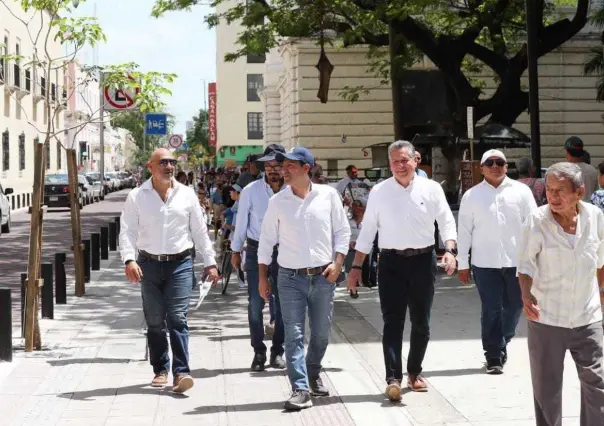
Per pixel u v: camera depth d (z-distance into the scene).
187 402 7.03
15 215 38.56
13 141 42.66
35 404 6.98
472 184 15.66
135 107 13.12
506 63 21.44
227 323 10.87
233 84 74.75
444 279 14.64
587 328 5.12
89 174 58.47
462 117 21.33
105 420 6.52
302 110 33.97
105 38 10.50
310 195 6.92
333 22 21.08
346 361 8.54
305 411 6.72
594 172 10.33
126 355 8.91
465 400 6.91
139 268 7.22
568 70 33.47
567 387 7.17
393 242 6.99
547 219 5.09
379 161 26.94
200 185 26.78
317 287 6.91
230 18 22.25
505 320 8.02
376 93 33.97
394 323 7.02
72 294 13.57
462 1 25.66
